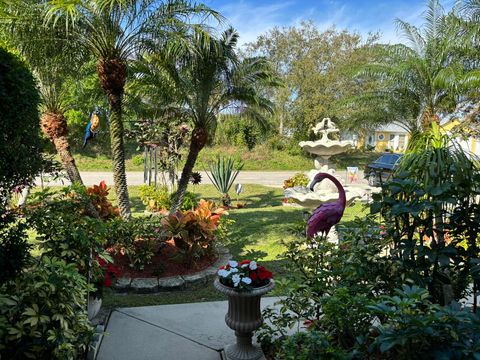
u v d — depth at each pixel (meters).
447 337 1.62
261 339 2.91
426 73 9.02
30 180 2.64
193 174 10.48
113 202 10.10
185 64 5.59
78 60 5.49
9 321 2.21
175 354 2.91
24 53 4.90
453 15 8.88
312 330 2.24
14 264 2.43
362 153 27.08
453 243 2.46
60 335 2.17
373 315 2.15
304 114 23.53
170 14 5.09
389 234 2.49
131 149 23.59
